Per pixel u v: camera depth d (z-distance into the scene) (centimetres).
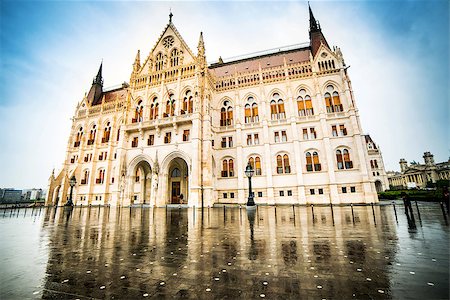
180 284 570
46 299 498
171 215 2453
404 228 1293
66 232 1395
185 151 3872
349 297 479
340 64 4047
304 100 4184
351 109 3769
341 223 1570
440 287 519
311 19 4978
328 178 3681
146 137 4306
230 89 4656
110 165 5109
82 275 645
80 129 5800
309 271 646
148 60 4872
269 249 902
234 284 564
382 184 7131
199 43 4522
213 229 1438
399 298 468
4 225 1762
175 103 4316
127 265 731
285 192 3866
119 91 6344
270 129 4206
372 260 733
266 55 5262
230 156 4288
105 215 2562
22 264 749
